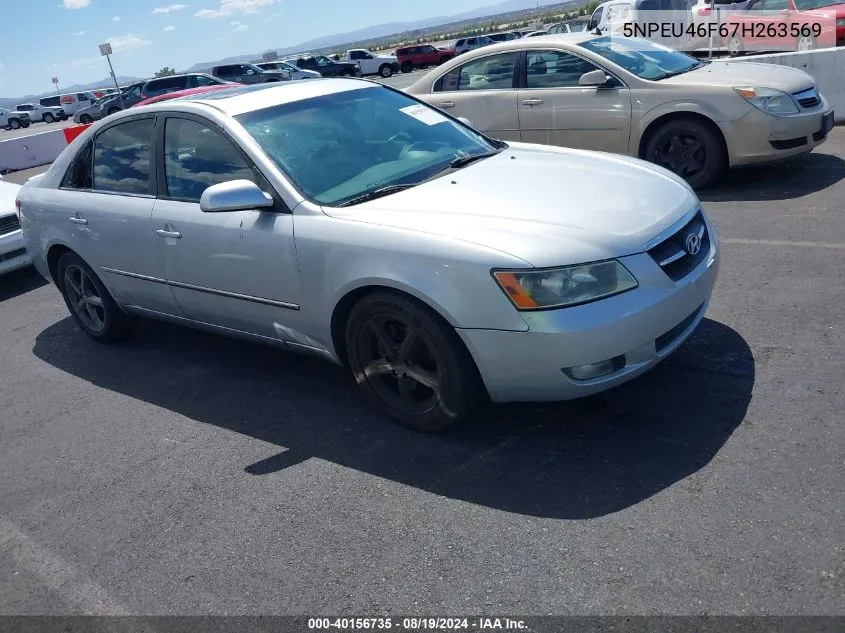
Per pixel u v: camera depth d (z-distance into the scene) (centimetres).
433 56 4103
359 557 280
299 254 357
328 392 415
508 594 251
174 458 372
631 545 264
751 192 684
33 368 518
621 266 304
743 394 346
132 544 310
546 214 323
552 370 301
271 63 3406
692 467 301
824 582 235
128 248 450
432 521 294
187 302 434
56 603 284
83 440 405
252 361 471
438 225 323
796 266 491
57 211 496
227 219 388
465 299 305
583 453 322
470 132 455
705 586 241
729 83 676
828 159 765
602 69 728
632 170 379
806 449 301
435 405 340
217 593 274
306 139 396
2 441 419
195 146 412
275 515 313
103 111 2994
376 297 335
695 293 329
